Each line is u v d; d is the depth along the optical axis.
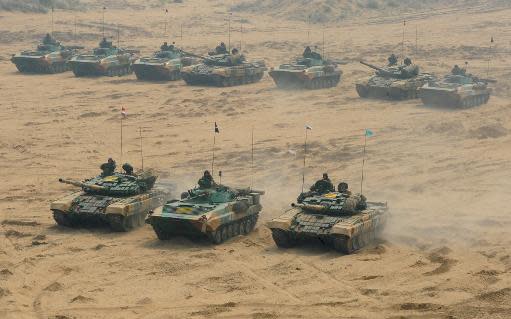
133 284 73.25
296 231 82.25
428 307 66.69
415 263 78.25
